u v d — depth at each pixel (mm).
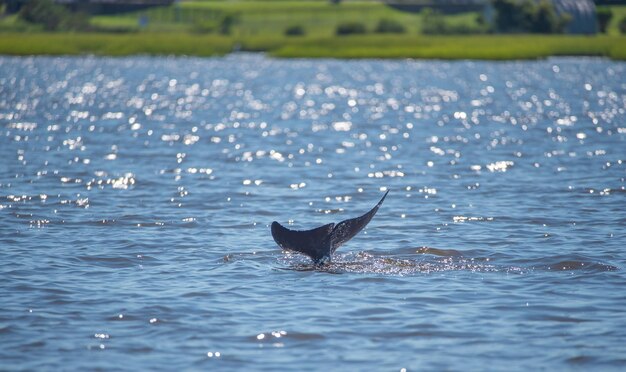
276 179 81375
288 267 50219
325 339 38594
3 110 156250
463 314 41844
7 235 57531
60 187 75750
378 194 74188
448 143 111562
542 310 42406
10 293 44531
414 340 38562
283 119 147250
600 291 45531
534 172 86250
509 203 69875
